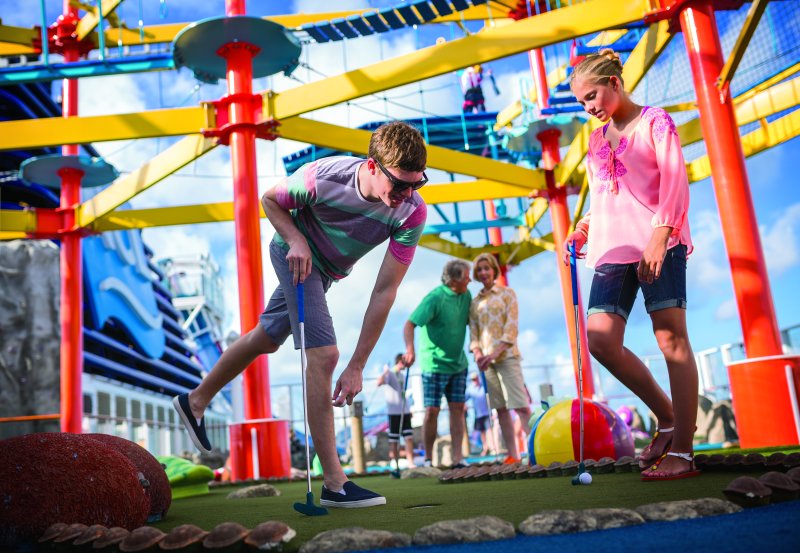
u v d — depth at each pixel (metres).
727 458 3.07
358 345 2.84
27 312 16.69
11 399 16.00
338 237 2.83
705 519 1.63
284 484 6.85
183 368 45.00
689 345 2.92
